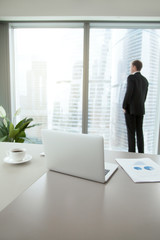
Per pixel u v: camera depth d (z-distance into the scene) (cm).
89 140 78
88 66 286
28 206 61
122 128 302
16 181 80
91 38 286
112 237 48
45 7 258
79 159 82
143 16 253
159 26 277
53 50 297
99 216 56
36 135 315
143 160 112
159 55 284
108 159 115
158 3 250
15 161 105
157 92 292
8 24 280
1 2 260
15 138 252
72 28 288
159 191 74
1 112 248
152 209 61
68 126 309
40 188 74
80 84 297
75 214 57
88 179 83
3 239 47
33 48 299
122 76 290
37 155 119
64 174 89
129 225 53
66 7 256
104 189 75
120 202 65
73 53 293
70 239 47
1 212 58
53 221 54
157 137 296
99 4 253
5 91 294
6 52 287
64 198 67
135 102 257
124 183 81
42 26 290
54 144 88
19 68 305
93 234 49
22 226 52
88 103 299
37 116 313
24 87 308
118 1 252
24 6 259
